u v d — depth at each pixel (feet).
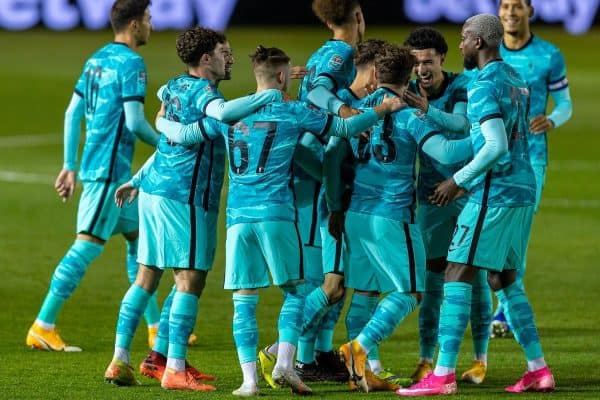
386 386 79.30
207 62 79.36
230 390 78.33
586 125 262.67
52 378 82.38
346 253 79.56
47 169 203.82
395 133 77.82
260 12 436.76
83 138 236.22
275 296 118.21
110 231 95.55
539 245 144.15
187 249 78.23
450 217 83.25
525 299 79.30
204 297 117.08
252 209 75.15
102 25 428.56
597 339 97.71
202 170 78.84
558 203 173.99
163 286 122.11
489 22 76.84
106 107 94.22
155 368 82.17
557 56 107.86
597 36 428.56
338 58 82.48
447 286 77.46
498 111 74.69
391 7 429.79
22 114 273.54
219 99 76.64
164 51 376.48
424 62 81.30
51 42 404.98
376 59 78.84
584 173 201.98
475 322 83.41
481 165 74.23
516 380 83.66
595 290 119.34
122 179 95.09
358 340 77.87
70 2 427.74
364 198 78.48
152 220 79.20
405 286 78.07
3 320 104.83
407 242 78.18
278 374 75.36
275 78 76.13
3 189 183.42
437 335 84.07
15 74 338.95
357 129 75.51
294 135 75.36
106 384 80.28
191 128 76.84
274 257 75.15
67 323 104.37
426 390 76.69
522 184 77.10
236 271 75.82
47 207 168.55
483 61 77.36
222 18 431.43
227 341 97.86
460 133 79.46
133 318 79.77
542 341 97.14
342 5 84.17
